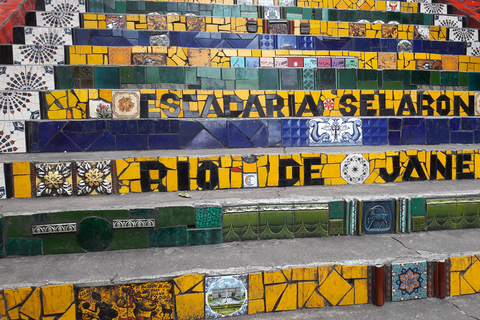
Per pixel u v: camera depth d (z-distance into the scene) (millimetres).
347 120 3234
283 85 3482
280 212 2236
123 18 4172
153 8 4516
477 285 2029
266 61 3771
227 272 1790
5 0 4125
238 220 2191
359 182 2814
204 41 4027
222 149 3025
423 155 2922
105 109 3033
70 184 2449
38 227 1983
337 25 4609
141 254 2002
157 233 2098
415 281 1951
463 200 2449
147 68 3275
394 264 1922
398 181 2881
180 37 3975
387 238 2273
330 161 2760
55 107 2975
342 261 1913
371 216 2332
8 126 2791
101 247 2049
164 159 2557
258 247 2107
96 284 1688
